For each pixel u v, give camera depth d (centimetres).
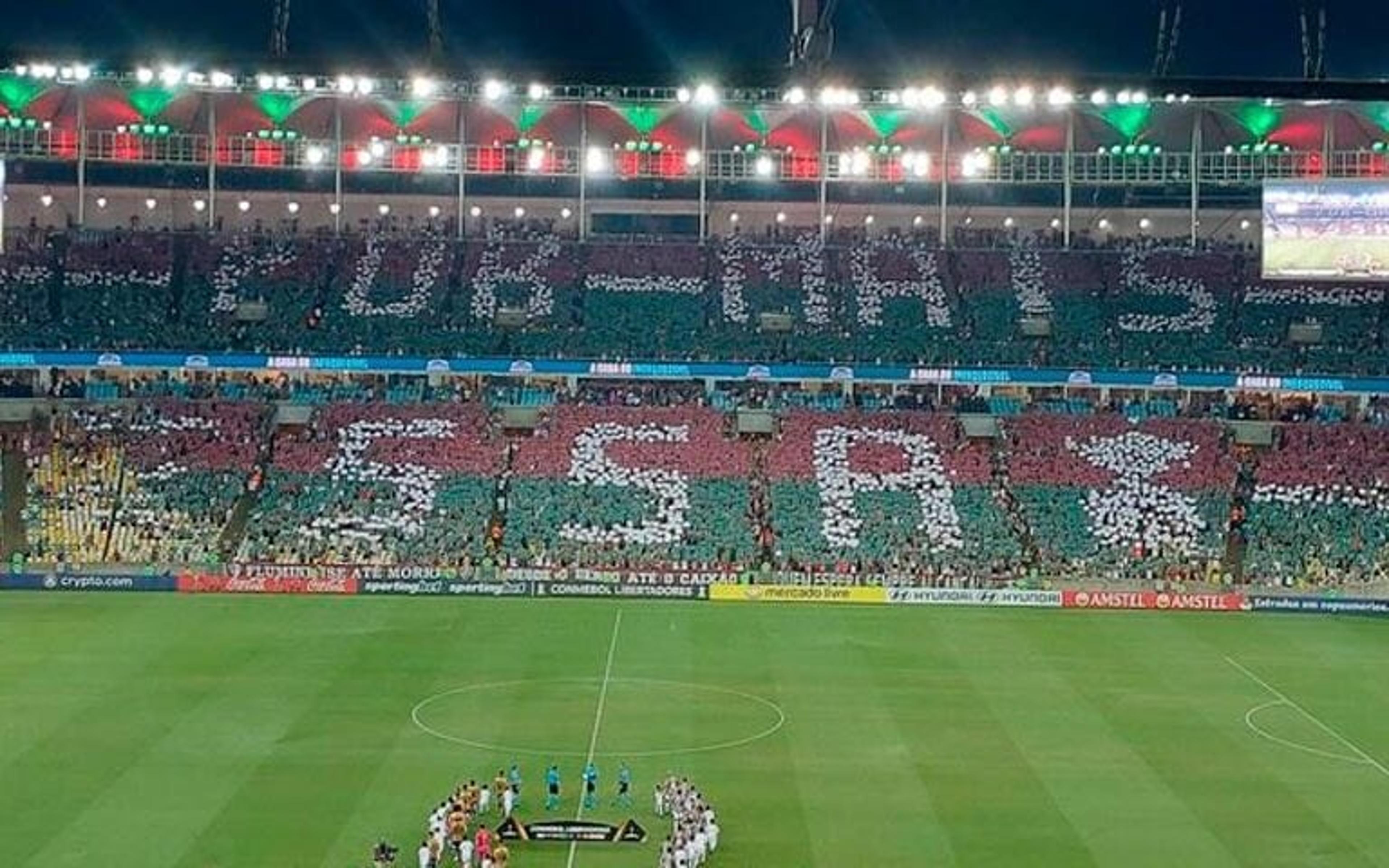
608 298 10650
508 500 9062
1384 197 7562
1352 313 10519
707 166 11288
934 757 5203
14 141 10844
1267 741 5475
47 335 9788
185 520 8788
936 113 10769
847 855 4219
